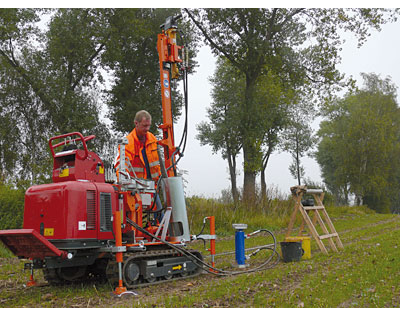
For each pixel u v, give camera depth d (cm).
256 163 2450
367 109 4569
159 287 602
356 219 2184
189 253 676
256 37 2352
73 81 2333
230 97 3500
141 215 660
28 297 571
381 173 4522
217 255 874
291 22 2411
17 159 2256
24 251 573
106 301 526
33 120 2298
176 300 495
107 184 627
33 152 2209
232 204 1831
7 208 1223
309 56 2452
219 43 2470
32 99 2277
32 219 595
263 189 1973
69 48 2211
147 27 2331
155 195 686
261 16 2369
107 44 2205
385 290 504
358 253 834
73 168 606
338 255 827
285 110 3372
